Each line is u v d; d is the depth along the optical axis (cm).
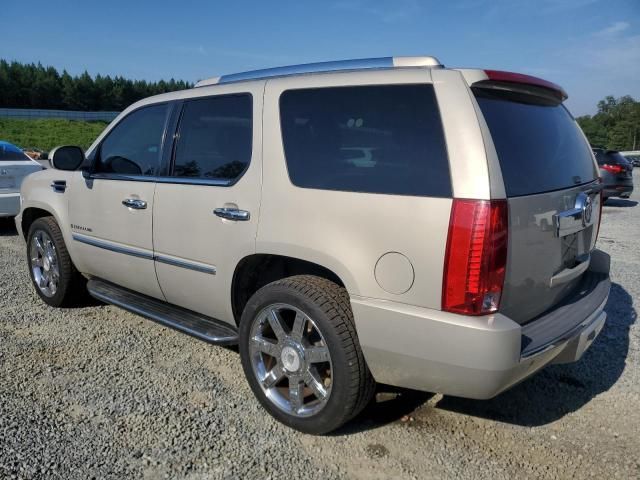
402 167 265
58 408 327
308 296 290
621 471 279
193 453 286
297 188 299
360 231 272
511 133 272
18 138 5791
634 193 1828
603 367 399
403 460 284
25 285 577
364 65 301
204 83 385
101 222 428
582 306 311
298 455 287
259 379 322
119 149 423
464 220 243
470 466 280
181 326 372
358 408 290
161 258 380
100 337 438
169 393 348
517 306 269
